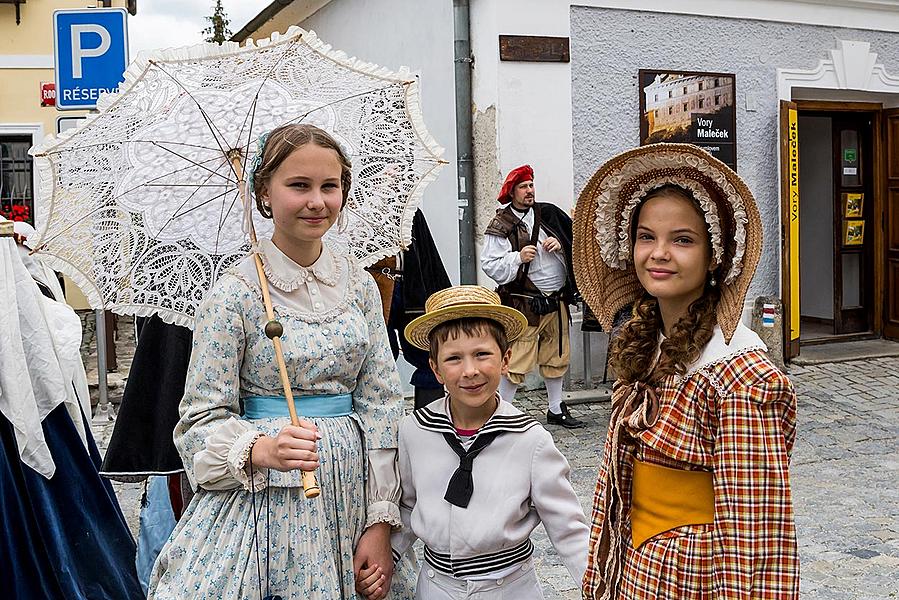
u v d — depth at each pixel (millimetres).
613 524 2193
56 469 3682
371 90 3111
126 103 2965
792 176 9312
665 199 2090
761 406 1936
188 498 3471
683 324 2068
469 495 2619
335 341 2623
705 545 1996
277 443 2393
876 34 9789
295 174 2525
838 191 10703
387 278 4547
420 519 2689
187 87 2945
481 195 8328
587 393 8250
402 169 3105
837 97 10055
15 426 3453
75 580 3576
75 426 3799
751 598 1888
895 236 10586
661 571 2029
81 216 2898
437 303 2729
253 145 2934
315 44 3115
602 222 2256
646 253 2109
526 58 8117
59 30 5875
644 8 8602
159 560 2619
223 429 2500
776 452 1919
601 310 2357
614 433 2188
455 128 8531
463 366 2643
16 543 3463
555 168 8320
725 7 8945
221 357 2566
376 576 2623
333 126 3010
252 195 2869
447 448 2691
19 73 13797
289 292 2627
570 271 7316
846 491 5723
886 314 10766
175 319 2910
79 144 2920
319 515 2549
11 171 14031
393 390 2768
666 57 8750
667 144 2068
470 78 8344
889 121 10484
